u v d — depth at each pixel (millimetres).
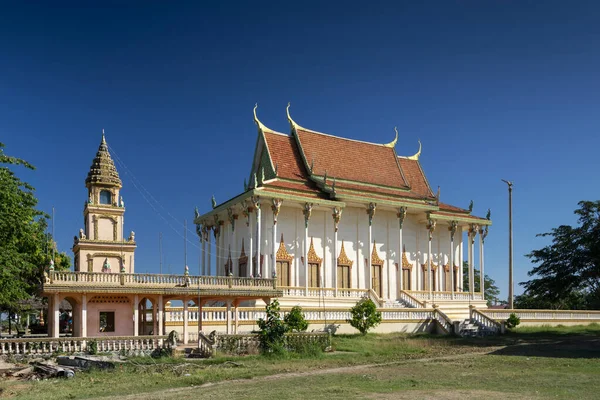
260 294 37188
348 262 50312
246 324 38250
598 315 56156
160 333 33094
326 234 49656
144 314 36250
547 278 47500
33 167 33094
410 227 55406
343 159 55281
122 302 33812
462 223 57938
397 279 53094
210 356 29141
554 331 46281
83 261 45125
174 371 24281
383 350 33062
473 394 17781
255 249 46188
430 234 54375
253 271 46125
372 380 21406
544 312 51812
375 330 42406
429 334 43438
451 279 57062
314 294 46594
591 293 53125
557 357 29109
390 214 53969
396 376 22531
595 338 39938
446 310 52812
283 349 30234
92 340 28453
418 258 55344
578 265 45812
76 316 32344
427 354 31609
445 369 24750
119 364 25406
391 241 53562
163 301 35219
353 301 47938
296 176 51031
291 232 48000
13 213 31719
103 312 33656
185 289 34125
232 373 23766
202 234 54156
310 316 40469
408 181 60156
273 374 23828
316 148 54062
